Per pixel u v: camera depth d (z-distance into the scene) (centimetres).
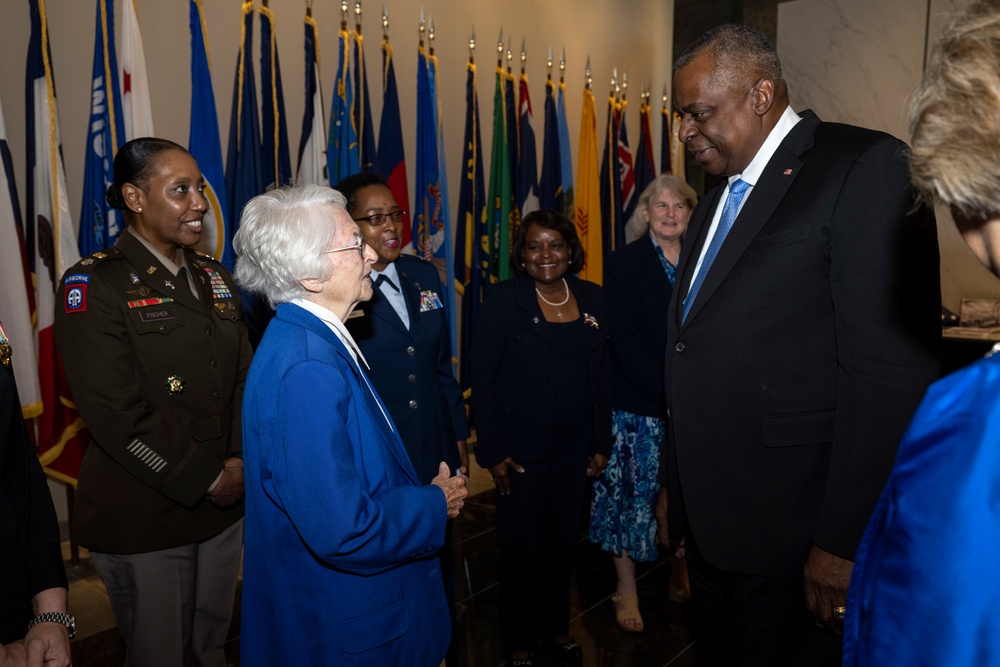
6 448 113
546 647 247
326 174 350
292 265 121
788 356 126
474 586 292
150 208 182
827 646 133
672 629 260
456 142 473
